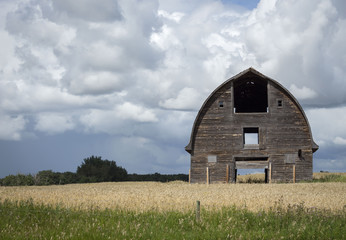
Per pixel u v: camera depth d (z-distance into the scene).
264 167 40.72
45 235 11.55
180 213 15.29
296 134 40.97
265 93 47.50
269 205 18.28
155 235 12.05
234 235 12.28
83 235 11.65
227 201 19.53
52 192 25.73
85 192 26.02
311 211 15.87
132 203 18.47
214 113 41.69
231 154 41.03
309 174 40.47
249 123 41.25
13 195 22.95
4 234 11.56
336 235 12.69
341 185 35.03
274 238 12.18
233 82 41.97
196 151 41.44
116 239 11.35
